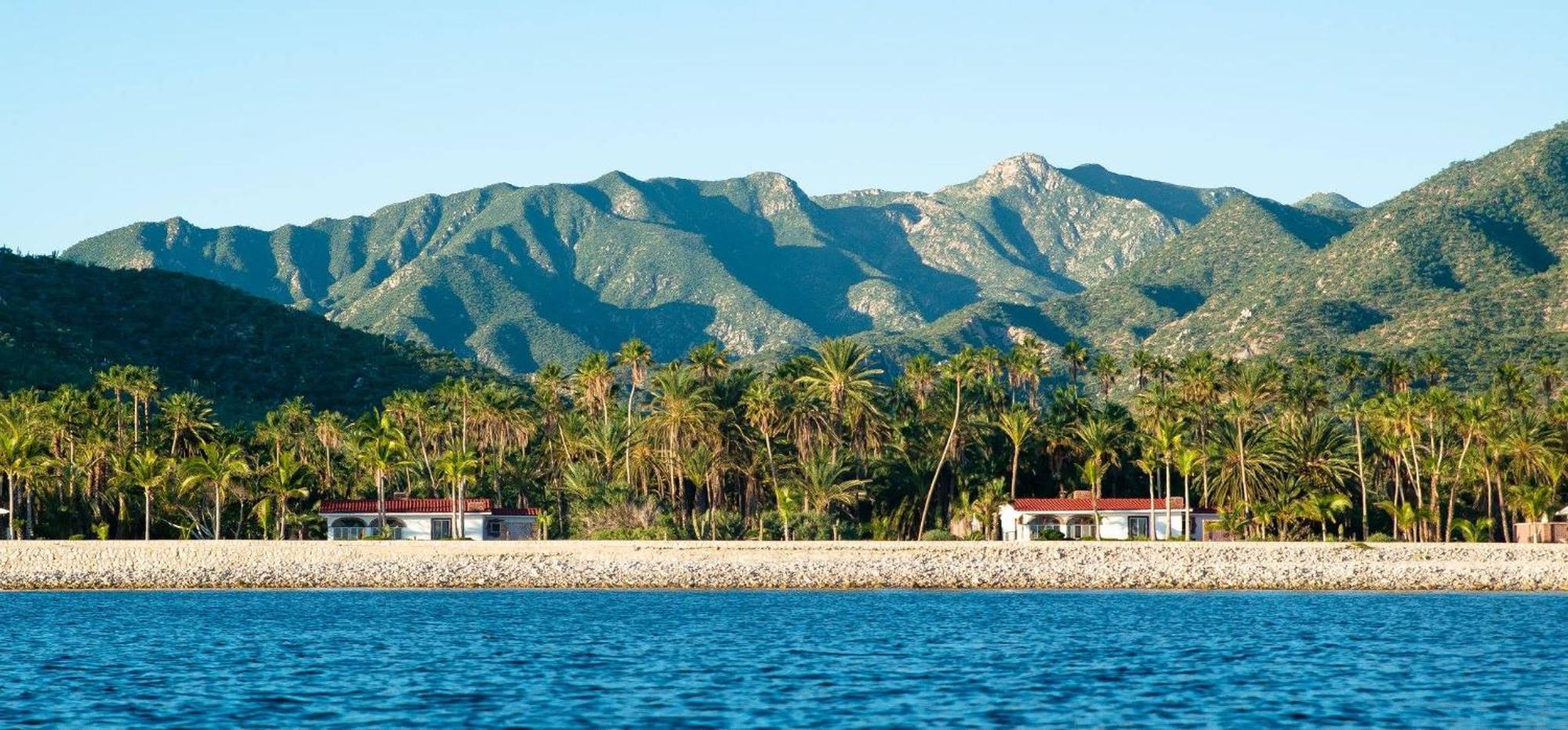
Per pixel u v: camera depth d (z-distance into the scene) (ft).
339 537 652.89
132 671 289.12
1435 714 246.06
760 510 654.12
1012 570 504.02
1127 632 356.79
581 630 360.69
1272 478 636.89
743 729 232.12
